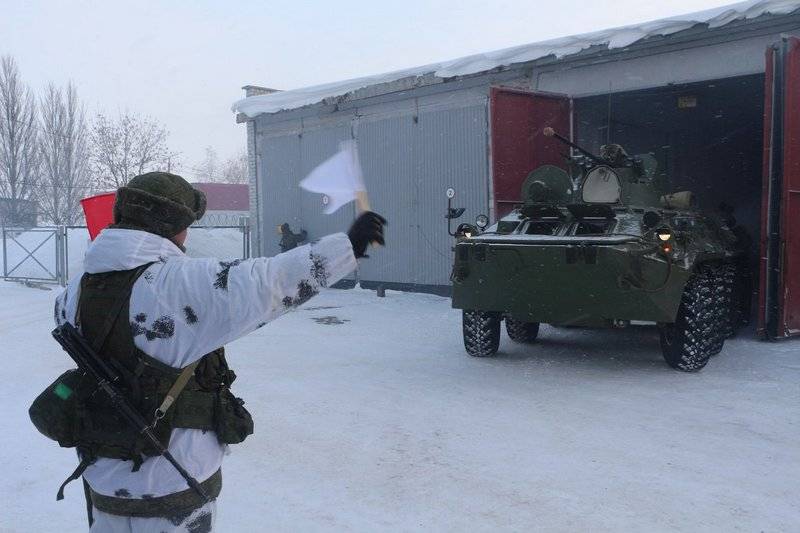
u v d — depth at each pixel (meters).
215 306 1.81
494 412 5.61
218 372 2.03
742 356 7.62
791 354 7.68
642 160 7.99
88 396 1.92
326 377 6.86
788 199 8.21
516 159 10.78
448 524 3.69
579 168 8.43
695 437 4.97
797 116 8.23
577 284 6.46
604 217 7.10
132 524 1.95
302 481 4.30
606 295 6.39
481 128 12.35
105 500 1.96
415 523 3.71
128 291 1.89
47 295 14.45
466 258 7.02
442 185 12.93
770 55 8.16
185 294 1.84
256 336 9.19
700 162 16.53
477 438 5.01
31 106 28.94
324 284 1.82
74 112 29.73
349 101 14.37
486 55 12.05
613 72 11.03
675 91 11.94
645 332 9.34
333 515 3.82
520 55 11.59
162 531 1.93
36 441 5.09
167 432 1.89
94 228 3.03
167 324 1.85
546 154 11.23
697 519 3.71
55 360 7.94
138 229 1.96
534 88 11.83
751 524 3.66
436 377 6.79
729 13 9.40
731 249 8.27
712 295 7.04
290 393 6.27
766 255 8.41
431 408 5.75
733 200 16.94
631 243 6.36
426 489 4.15
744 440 4.90
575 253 6.39
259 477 4.37
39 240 20.89
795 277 8.45
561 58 11.24
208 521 2.00
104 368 1.89
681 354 6.82
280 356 7.92
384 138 13.82
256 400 6.07
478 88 12.41
